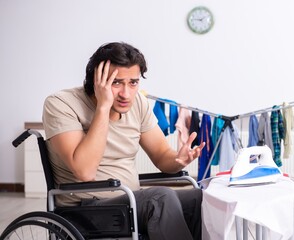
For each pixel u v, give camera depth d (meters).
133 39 4.96
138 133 1.90
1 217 3.85
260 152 1.55
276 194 1.31
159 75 4.94
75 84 5.07
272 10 4.75
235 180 1.47
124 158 1.86
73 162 1.62
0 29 5.12
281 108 3.24
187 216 1.68
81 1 5.00
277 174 1.51
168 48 4.91
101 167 1.80
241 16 4.80
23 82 5.13
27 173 4.78
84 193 1.77
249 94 4.83
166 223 1.54
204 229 1.50
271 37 4.77
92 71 1.73
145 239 1.61
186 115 3.31
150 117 1.96
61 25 5.05
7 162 5.19
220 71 4.86
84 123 1.75
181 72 4.91
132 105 1.88
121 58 1.63
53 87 5.10
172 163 1.89
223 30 4.83
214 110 4.88
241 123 4.72
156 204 1.56
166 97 4.94
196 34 4.87
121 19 4.96
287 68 4.77
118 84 1.68
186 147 1.83
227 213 1.27
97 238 1.63
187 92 4.91
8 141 5.18
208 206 1.40
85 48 5.04
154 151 1.96
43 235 2.92
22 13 5.08
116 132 1.82
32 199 4.70
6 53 5.13
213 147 3.34
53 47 5.07
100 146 1.64
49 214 1.59
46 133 1.71
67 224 1.56
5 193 5.09
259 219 1.21
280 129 3.31
